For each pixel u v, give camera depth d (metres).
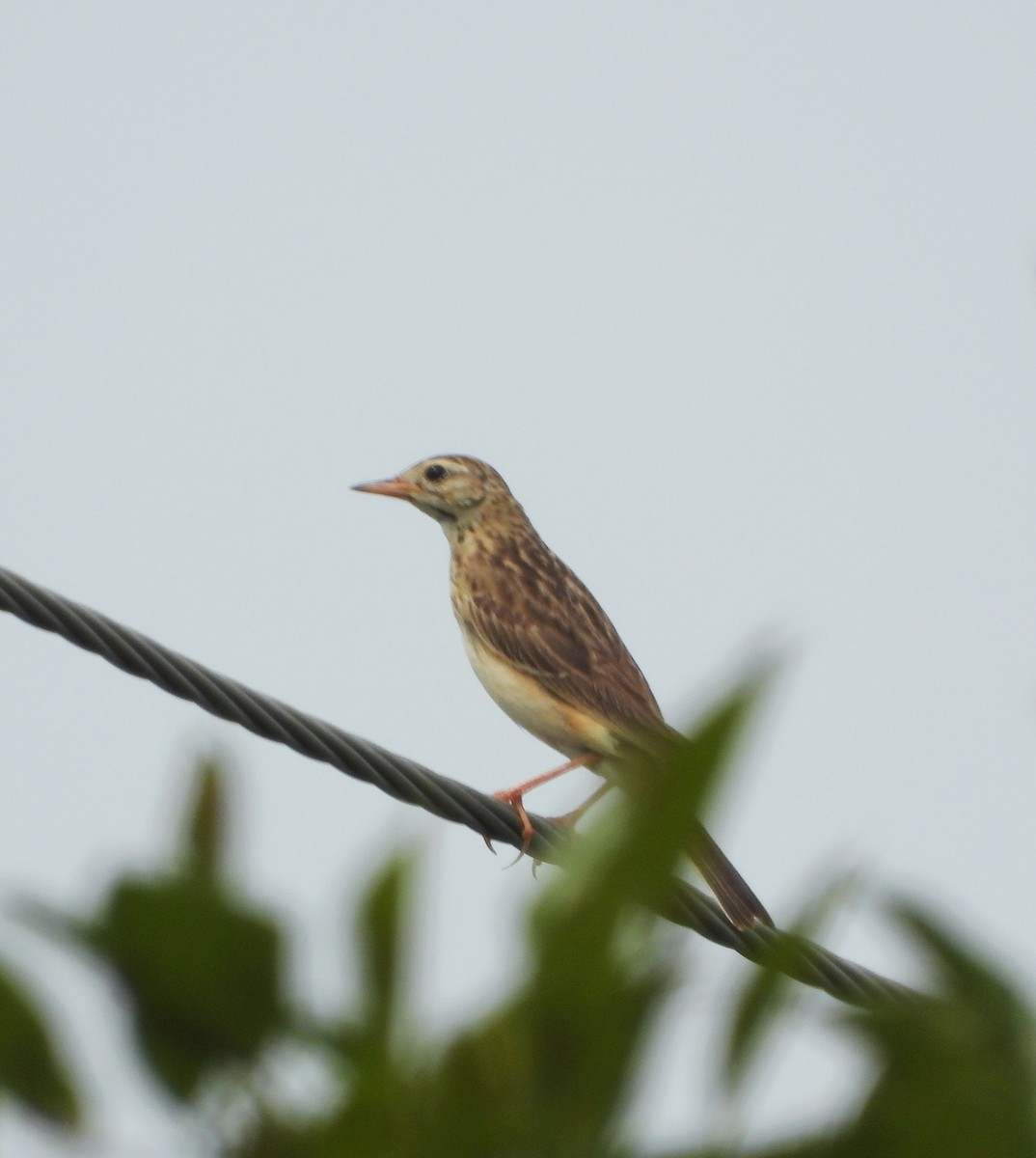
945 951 4.92
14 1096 4.96
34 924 4.75
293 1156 4.92
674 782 4.68
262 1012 4.93
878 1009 4.95
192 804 5.13
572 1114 4.88
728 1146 4.83
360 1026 4.99
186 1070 4.98
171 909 4.79
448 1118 4.88
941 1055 4.87
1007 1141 4.79
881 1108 4.85
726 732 4.57
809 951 5.09
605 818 4.90
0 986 4.92
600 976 4.84
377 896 4.95
